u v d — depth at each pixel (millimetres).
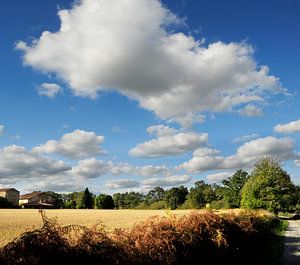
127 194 179375
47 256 6906
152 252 9289
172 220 11977
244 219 21422
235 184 109812
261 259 18469
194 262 11648
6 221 37312
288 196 66250
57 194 175125
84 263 7441
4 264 6316
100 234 8242
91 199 144250
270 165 68062
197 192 132375
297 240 27781
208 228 13586
